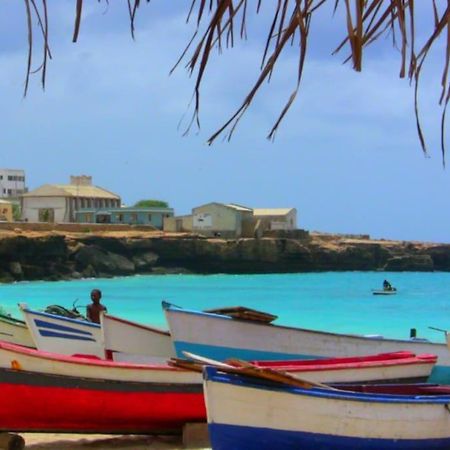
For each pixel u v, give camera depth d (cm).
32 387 902
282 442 777
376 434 803
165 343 1264
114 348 1229
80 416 936
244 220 9281
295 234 8919
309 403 780
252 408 767
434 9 192
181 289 6019
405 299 5041
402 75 197
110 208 9719
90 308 1517
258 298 5144
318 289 6109
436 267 9844
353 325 3353
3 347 891
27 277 6906
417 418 821
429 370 1057
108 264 7531
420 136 206
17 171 13000
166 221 9419
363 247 9269
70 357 931
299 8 184
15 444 907
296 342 1255
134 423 969
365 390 921
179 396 971
